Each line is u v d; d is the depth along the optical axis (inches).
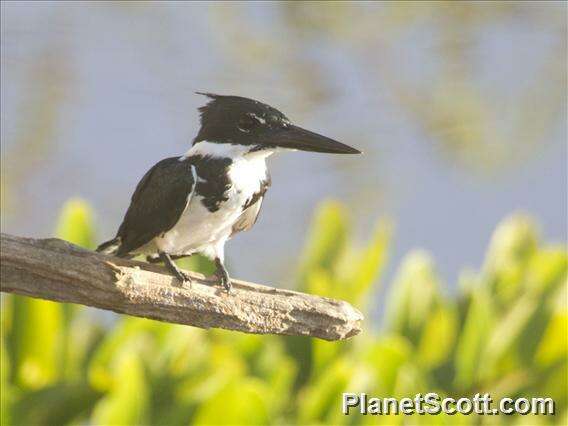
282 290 362.3
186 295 348.2
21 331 438.0
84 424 421.4
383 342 424.8
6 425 407.5
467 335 455.5
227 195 407.8
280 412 431.2
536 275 480.1
